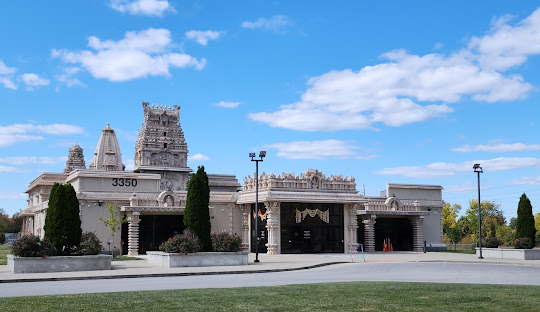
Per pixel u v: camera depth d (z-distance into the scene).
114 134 123.25
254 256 59.03
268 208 64.38
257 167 50.75
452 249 88.56
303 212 65.81
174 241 42.91
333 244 67.19
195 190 45.06
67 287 27.42
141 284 29.05
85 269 38.38
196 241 43.72
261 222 67.19
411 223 78.75
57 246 39.03
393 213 74.94
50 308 18.31
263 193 64.69
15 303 19.56
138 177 70.56
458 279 32.00
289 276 34.75
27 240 37.12
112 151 121.50
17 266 36.16
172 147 114.56
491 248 58.62
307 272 38.50
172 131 115.44
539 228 131.62
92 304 19.33
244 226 70.75
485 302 20.00
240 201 70.25
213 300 20.47
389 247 76.75
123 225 66.69
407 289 24.38
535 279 32.22
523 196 57.91
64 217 39.34
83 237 45.97
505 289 24.48
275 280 31.41
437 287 25.34
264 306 18.92
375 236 79.00
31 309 18.08
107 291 24.98
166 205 66.62
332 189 68.88
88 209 64.81
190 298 21.05
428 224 82.88
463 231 127.62
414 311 17.88
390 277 33.41
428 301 20.22
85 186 67.19
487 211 128.25
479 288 24.97
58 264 37.50
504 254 56.69
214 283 29.52
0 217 167.62
